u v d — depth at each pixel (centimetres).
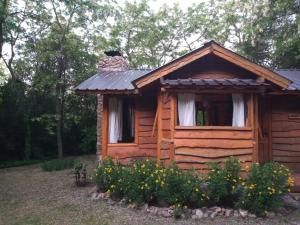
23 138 1259
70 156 1361
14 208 548
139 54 1719
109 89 673
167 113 596
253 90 570
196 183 473
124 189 513
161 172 487
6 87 1230
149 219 454
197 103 624
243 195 459
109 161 599
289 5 1196
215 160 574
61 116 1316
